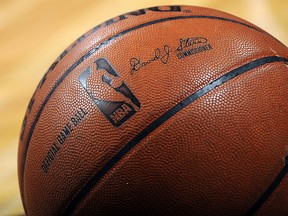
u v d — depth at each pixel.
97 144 0.21
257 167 0.21
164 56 0.22
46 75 0.25
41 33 0.63
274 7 0.54
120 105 0.21
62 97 0.23
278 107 0.21
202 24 0.23
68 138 0.22
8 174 0.44
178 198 0.21
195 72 0.21
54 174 0.22
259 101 0.21
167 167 0.20
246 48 0.23
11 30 0.65
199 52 0.22
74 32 0.61
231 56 0.22
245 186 0.21
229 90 0.21
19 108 0.51
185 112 0.21
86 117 0.22
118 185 0.21
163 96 0.21
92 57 0.23
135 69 0.22
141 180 0.21
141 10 0.25
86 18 0.63
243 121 0.21
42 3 0.69
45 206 0.23
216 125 0.21
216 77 0.21
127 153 0.21
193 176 0.20
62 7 0.67
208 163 0.20
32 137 0.23
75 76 0.23
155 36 0.23
